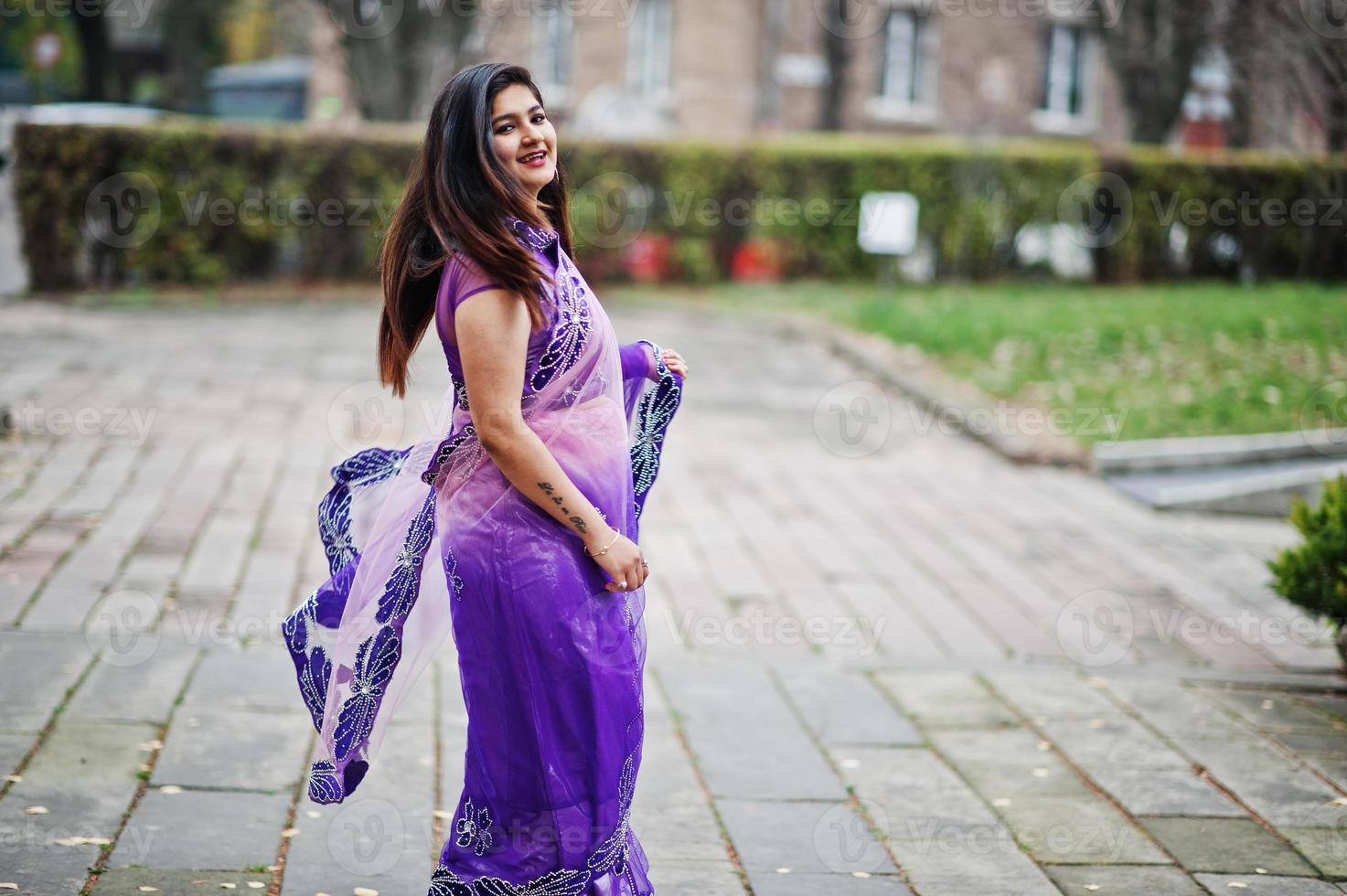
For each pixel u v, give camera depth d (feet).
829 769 11.95
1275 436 25.84
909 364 33.22
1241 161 50.24
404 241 7.85
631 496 8.09
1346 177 40.50
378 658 8.17
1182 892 9.72
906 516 21.79
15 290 39.09
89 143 39.14
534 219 7.50
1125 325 35.01
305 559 17.35
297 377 29.58
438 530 7.89
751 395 31.01
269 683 13.11
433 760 11.63
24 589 15.35
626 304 44.27
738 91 67.62
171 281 41.22
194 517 18.90
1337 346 32.48
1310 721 13.48
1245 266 50.98
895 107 70.95
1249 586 18.65
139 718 12.05
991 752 12.46
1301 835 10.76
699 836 10.46
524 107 7.53
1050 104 72.02
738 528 20.51
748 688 13.96
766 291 47.57
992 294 45.75
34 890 8.89
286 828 10.14
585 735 7.65
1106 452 25.26
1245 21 40.29
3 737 11.39
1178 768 12.16
